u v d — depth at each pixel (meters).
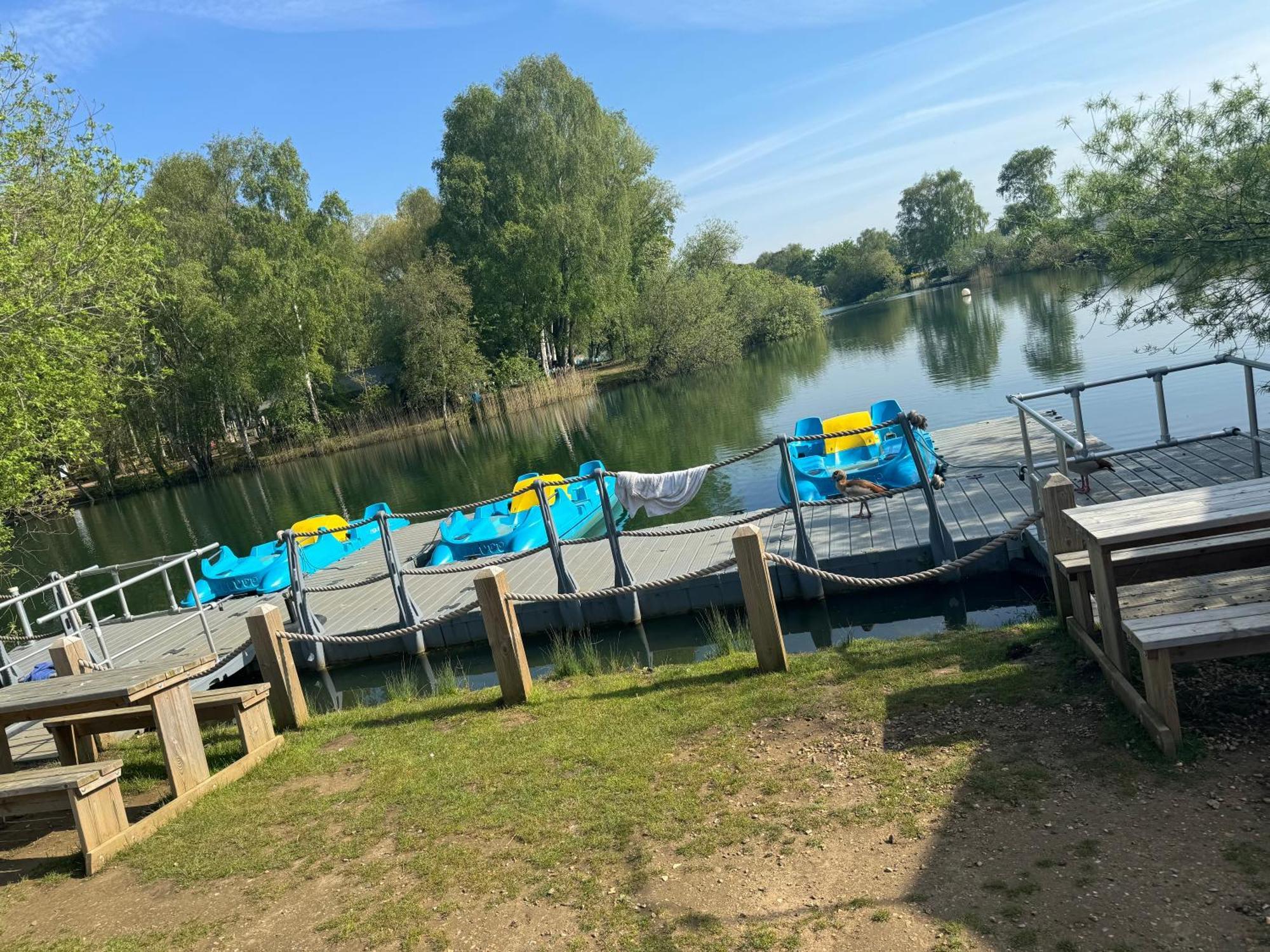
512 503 12.84
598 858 3.62
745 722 4.75
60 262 10.82
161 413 35.94
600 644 8.89
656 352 44.44
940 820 3.38
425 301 38.56
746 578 5.37
